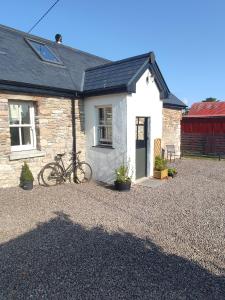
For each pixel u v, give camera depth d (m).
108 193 7.02
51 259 3.55
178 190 7.38
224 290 2.98
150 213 5.49
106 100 7.81
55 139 7.80
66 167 8.23
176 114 13.17
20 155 6.91
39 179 7.49
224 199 6.55
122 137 7.50
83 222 4.92
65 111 8.00
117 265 3.44
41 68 7.81
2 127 6.46
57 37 11.80
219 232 4.57
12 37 8.47
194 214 5.46
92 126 8.40
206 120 18.17
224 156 15.37
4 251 3.74
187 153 16.66
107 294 2.87
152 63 7.81
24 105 7.27
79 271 3.29
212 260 3.64
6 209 5.46
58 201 6.18
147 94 8.06
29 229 4.52
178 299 2.81
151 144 8.59
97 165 8.42
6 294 2.85
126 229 4.64
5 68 6.65
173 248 3.96
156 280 3.14
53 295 2.85
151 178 8.68
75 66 9.34
